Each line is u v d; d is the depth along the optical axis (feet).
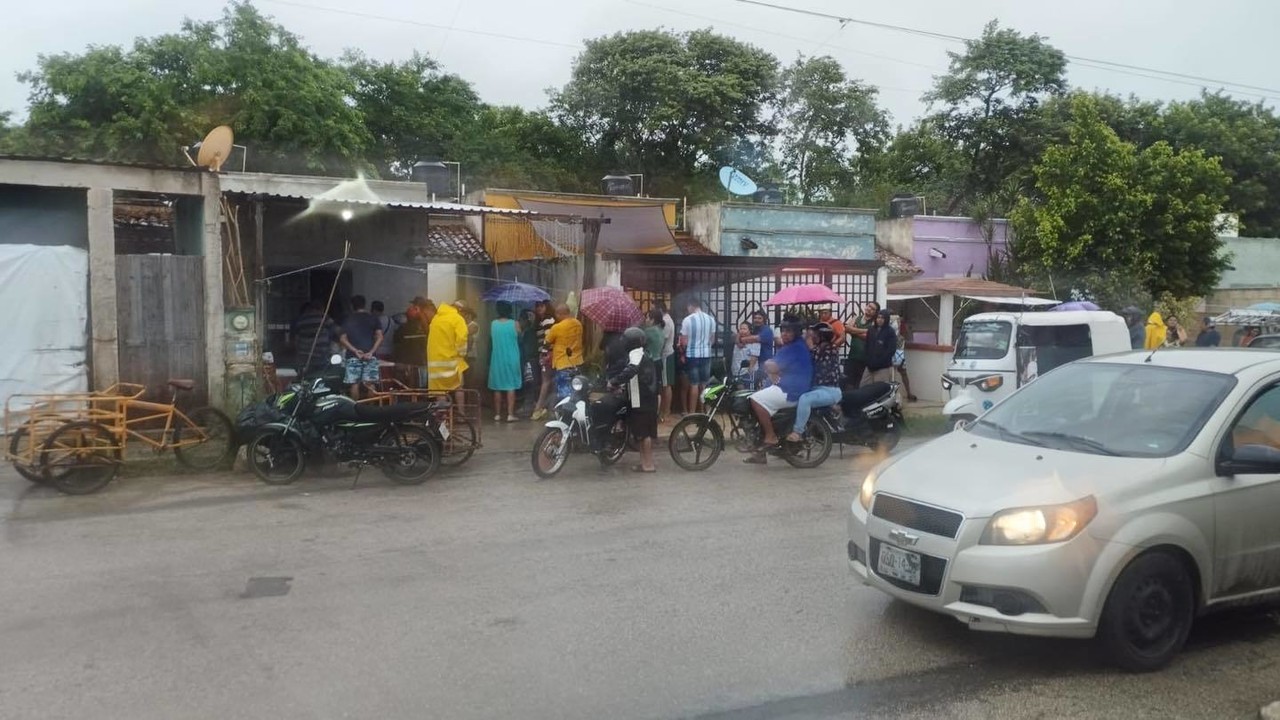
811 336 40.34
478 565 22.41
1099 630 16.01
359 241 52.60
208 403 39.91
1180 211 81.00
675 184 124.77
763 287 57.62
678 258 53.31
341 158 93.40
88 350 38.91
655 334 47.24
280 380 45.09
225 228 41.68
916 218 84.84
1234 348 20.77
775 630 18.10
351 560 22.84
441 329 40.60
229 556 23.20
